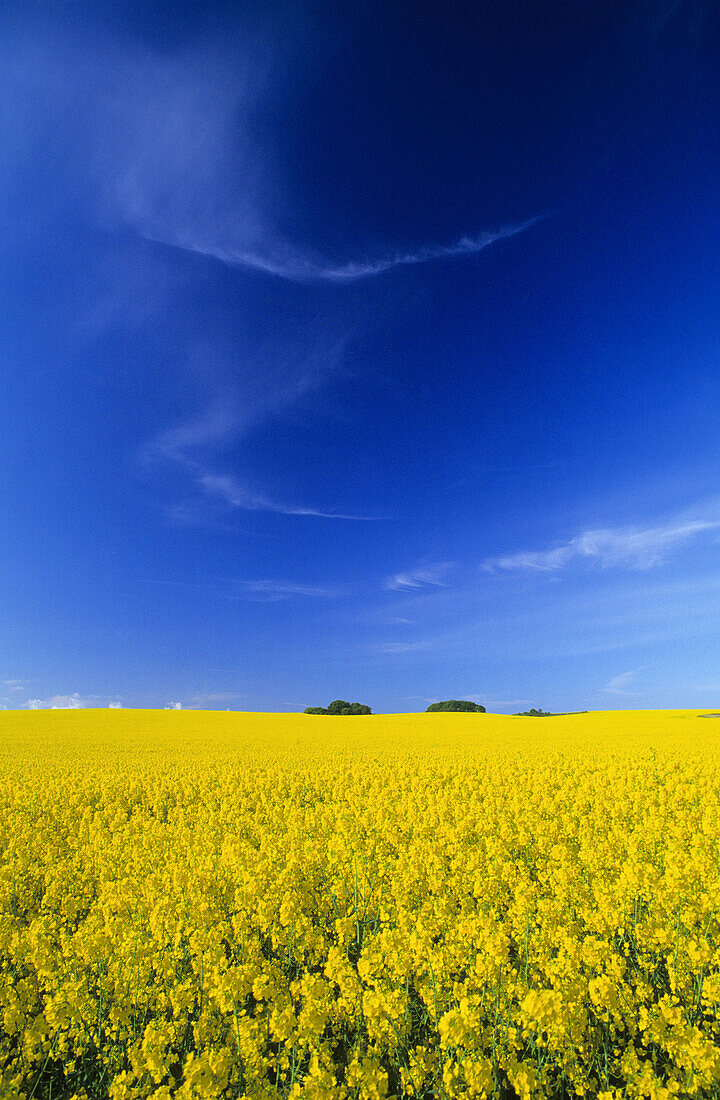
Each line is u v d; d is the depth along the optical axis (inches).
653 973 267.6
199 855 421.4
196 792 753.0
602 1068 214.7
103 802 715.4
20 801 698.8
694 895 297.6
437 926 271.4
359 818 518.0
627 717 2258.9
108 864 418.3
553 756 1022.4
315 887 371.6
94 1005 241.8
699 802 633.6
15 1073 222.1
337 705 3654.0
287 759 1131.3
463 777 768.3
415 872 342.0
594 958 244.1
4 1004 239.6
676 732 1514.5
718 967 254.7
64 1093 223.6
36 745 1455.5
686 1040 203.2
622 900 302.5
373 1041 230.4
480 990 239.9
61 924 351.3
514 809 546.9
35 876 425.1
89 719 2199.8
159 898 324.8
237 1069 207.8
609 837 439.2
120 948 268.7
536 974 254.5
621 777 725.9
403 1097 206.2
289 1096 184.9
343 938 292.7
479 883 327.6
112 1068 226.4
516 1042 211.0
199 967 255.9
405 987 234.2
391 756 1152.8
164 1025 225.6
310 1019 203.8
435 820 501.4
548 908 289.1
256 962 264.8
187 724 2074.3
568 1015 205.9
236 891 338.0
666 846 422.3
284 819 577.6
